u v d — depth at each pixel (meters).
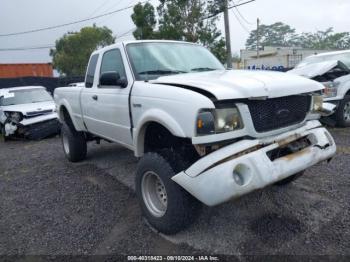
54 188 5.05
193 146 3.17
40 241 3.43
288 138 3.12
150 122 3.46
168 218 3.14
